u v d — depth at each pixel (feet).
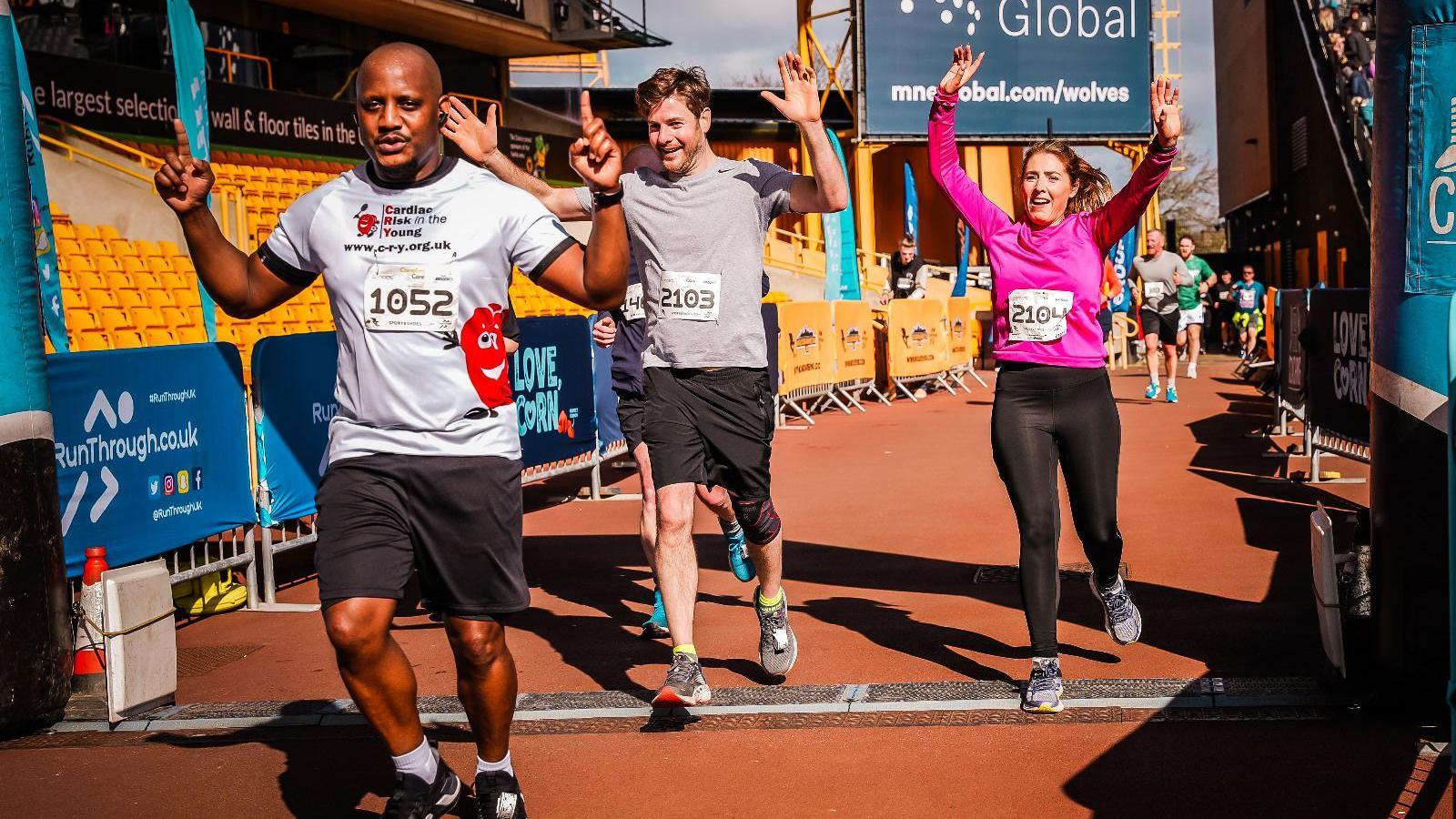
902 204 105.40
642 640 18.48
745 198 14.83
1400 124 13.60
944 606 19.81
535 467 29.45
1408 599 13.46
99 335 36.86
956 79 15.29
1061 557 23.53
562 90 94.73
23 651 14.75
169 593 16.02
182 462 19.83
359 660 10.74
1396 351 13.51
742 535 18.44
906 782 12.44
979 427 46.11
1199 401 53.01
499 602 11.07
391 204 10.98
